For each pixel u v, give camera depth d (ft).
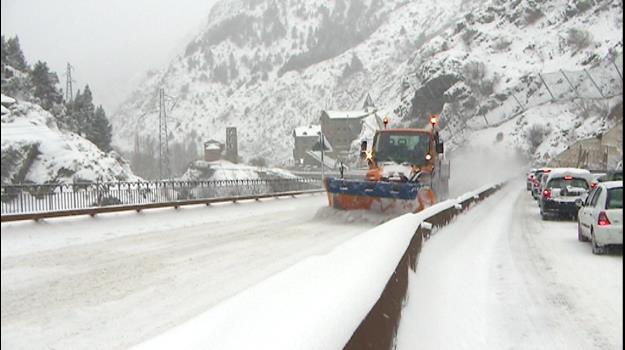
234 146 510.58
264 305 10.26
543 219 67.97
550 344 19.80
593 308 24.57
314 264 15.28
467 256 38.55
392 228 24.72
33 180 142.31
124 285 34.91
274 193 109.40
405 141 72.54
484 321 22.48
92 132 264.52
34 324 26.50
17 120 152.46
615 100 372.99
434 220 43.50
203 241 55.72
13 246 50.19
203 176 356.18
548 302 25.61
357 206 69.21
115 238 58.54
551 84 480.64
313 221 70.85
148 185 86.02
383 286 13.98
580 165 279.08
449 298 26.08
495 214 75.31
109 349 23.11
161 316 27.86
